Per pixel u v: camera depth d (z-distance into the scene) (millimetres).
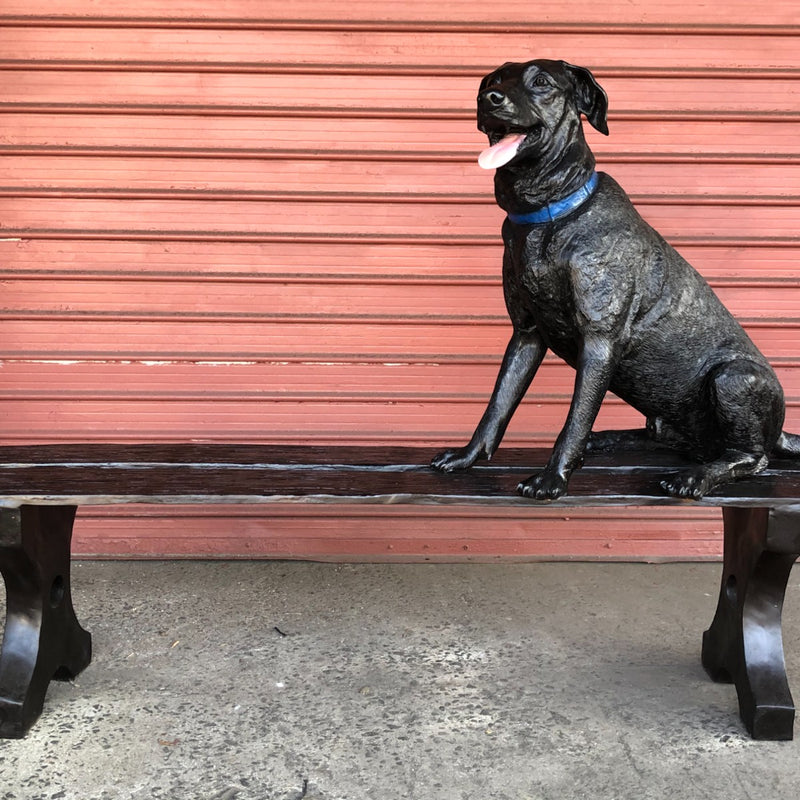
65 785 1643
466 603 2389
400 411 2570
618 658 2109
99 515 2609
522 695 1945
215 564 2609
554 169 1662
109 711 1874
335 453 1978
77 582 2479
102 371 2531
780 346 2541
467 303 2521
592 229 1672
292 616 2307
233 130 2439
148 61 2406
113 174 2449
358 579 2525
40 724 1822
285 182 2467
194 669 2045
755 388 1732
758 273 2506
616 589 2480
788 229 2492
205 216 2475
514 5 2398
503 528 2635
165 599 2389
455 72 2418
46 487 1706
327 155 2449
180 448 2010
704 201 2473
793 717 1767
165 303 2510
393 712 1880
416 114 2436
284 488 1711
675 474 1717
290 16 2398
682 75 2428
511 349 1886
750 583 1811
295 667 2059
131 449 1992
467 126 2443
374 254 2498
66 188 2447
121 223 2471
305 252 2496
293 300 2518
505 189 1708
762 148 2459
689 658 2111
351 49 2412
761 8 2402
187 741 1774
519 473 1835
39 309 2500
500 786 1652
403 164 2463
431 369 2553
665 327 1758
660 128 2453
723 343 1805
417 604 2379
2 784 1642
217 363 2541
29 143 2426
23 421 2545
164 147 2438
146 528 2617
